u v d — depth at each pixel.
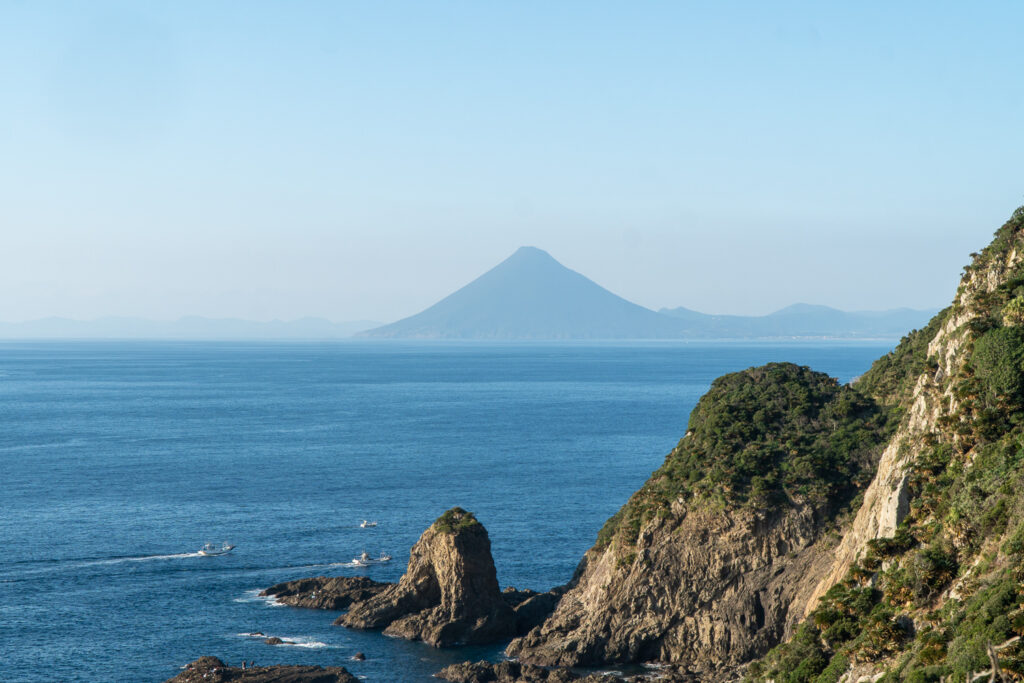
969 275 84.50
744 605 95.31
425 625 103.19
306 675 87.69
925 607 63.81
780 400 117.25
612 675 91.81
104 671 91.81
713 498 99.88
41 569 126.62
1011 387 70.81
